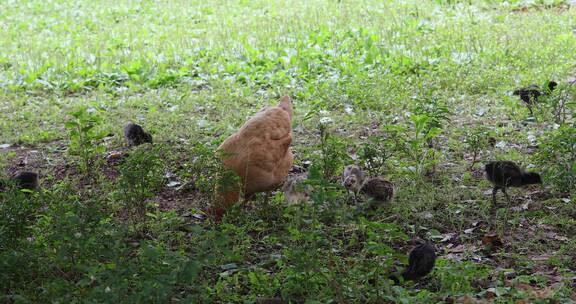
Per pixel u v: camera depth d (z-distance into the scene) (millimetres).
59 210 5789
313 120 10547
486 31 15961
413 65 13484
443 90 12016
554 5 18766
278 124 7105
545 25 16250
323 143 8109
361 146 9383
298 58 14258
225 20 19844
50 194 6832
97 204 6031
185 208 7746
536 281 5805
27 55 16109
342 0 20875
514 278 5914
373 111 11070
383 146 9172
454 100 11352
